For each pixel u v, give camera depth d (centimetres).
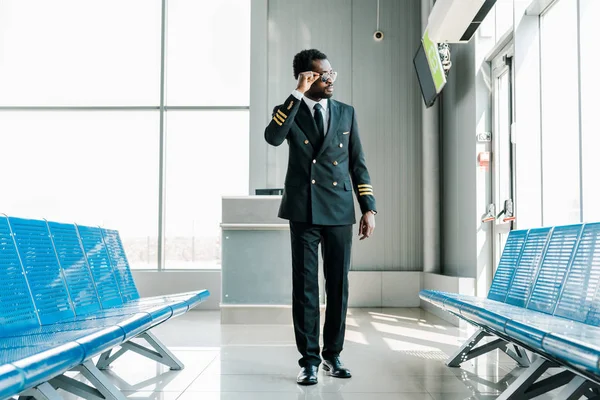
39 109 734
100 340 178
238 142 730
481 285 516
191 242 718
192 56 736
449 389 271
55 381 223
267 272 543
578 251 244
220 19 740
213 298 681
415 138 718
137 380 293
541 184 404
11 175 736
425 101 611
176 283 683
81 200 730
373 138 719
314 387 276
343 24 727
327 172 292
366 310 656
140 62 735
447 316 550
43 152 735
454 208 611
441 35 480
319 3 729
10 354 142
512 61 480
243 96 733
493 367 325
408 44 725
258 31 716
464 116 569
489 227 519
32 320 211
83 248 284
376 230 712
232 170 728
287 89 722
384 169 717
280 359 351
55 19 743
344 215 292
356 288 697
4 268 201
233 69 736
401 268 709
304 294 290
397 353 372
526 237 310
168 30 737
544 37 416
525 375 225
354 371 314
